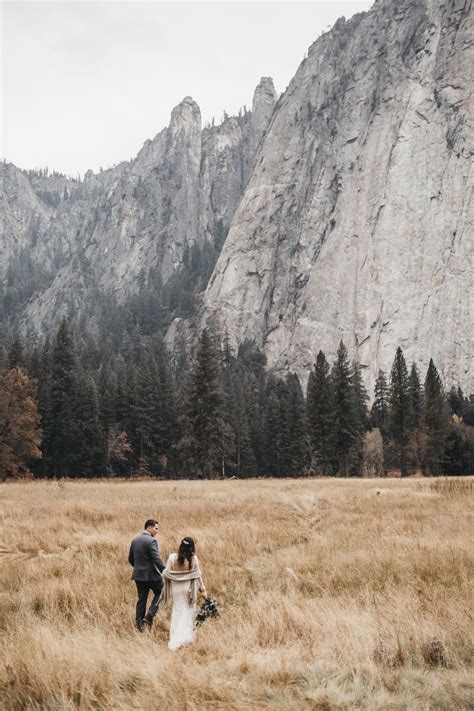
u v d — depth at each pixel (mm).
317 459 79312
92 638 7312
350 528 17516
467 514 20250
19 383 60375
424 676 6184
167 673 6109
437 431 81062
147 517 20250
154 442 79875
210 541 15117
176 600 7895
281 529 17672
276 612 8438
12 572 11781
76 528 17641
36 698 5621
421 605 8625
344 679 6156
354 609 8500
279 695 5754
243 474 86625
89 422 73312
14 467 58750
